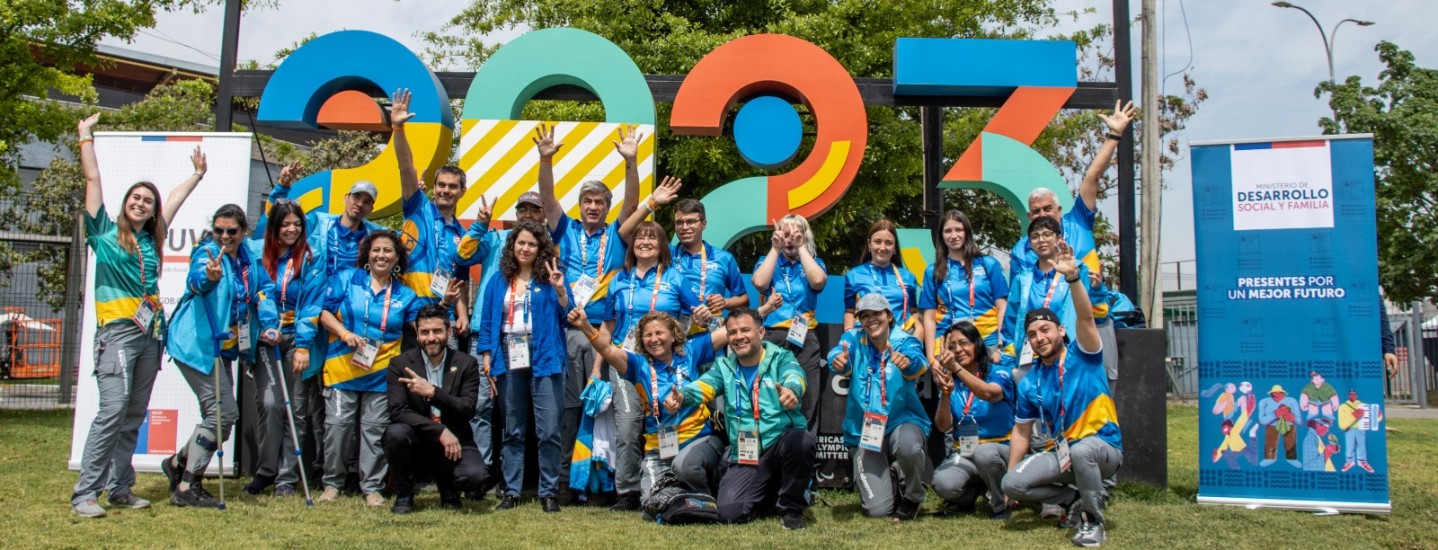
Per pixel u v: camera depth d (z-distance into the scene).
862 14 13.84
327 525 4.42
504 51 6.35
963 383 4.89
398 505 4.77
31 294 16.88
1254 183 5.48
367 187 5.51
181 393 6.04
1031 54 6.18
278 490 5.23
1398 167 16.53
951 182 6.16
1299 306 5.37
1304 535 4.52
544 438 4.87
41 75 11.34
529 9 15.62
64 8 11.16
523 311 4.95
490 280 5.07
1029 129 6.13
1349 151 5.36
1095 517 4.27
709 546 4.06
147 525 4.33
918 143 13.78
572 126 6.18
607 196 5.54
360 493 5.36
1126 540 4.32
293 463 5.25
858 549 4.05
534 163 6.21
